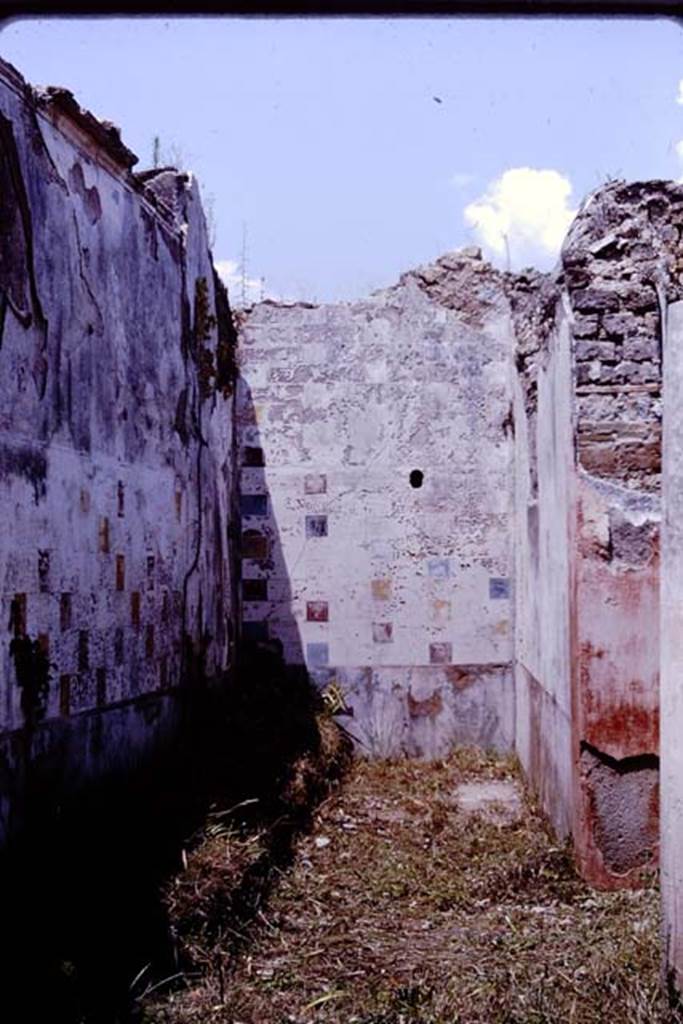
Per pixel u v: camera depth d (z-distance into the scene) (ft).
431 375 29.60
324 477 29.63
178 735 22.93
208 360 26.20
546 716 22.38
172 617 22.68
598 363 18.38
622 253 18.57
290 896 17.76
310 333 29.76
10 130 15.16
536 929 15.96
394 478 29.53
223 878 16.30
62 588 16.72
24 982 11.82
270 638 29.58
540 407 23.20
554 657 21.01
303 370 29.73
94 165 18.66
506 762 28.17
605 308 18.45
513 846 20.01
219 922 15.34
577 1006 12.73
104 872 15.10
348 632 29.48
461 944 15.43
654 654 17.94
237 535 29.35
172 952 14.17
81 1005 12.19
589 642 18.01
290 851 20.08
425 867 19.27
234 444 29.27
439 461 29.53
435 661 29.35
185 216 24.23
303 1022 12.78
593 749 17.92
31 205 15.85
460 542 29.40
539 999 12.98
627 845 17.84
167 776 20.66
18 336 15.26
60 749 16.49
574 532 18.37
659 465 18.21
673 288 18.03
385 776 27.04
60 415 16.79
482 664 29.27
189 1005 13.15
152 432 21.56
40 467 15.94
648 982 13.01
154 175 23.65
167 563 22.40
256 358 29.78
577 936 15.46
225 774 21.74
